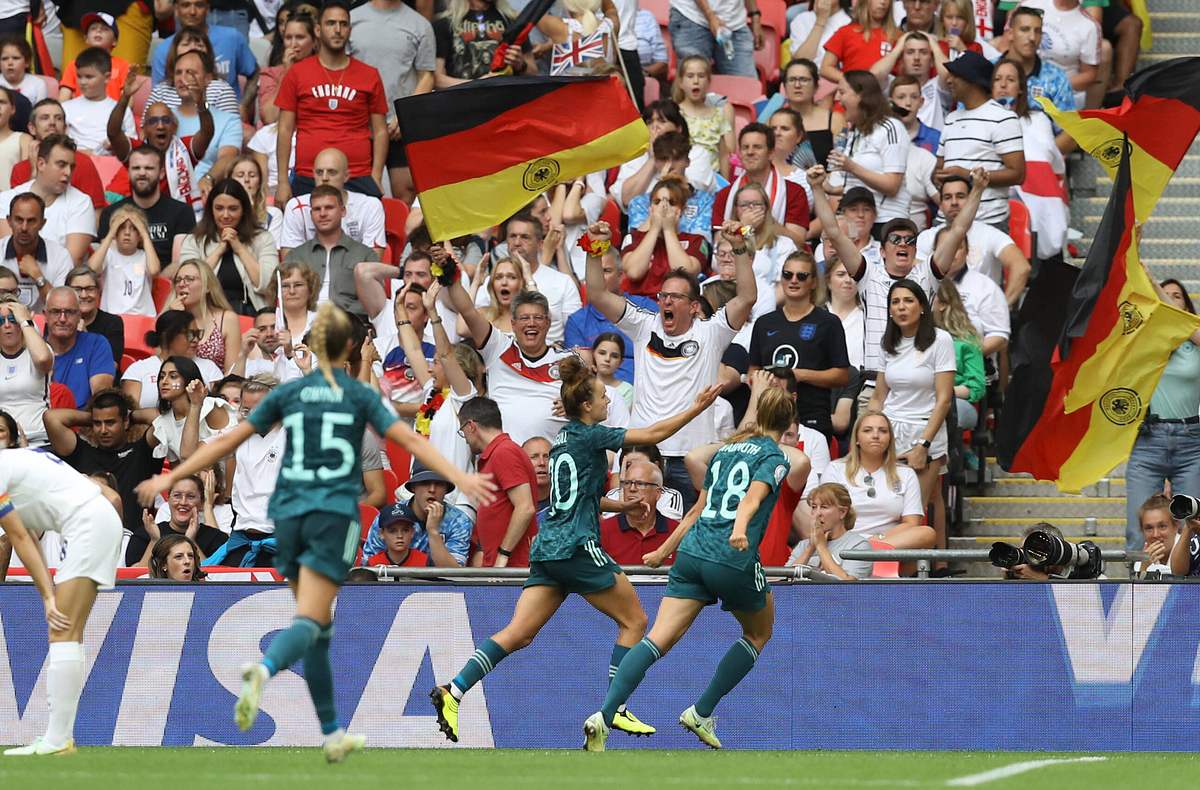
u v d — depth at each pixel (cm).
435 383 4359
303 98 5378
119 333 4856
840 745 3416
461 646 3497
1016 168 5094
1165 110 4106
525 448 4022
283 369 4650
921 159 5244
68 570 2884
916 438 4309
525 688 3497
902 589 3428
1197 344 4328
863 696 3419
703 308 4531
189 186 5500
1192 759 3084
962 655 3403
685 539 3084
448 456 4231
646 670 3209
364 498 4181
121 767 2644
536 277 4844
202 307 4803
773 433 3080
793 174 5288
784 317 4422
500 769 2669
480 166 4312
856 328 4675
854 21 5991
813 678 3438
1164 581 3356
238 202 5103
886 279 4597
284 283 4716
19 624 3562
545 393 4316
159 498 4362
